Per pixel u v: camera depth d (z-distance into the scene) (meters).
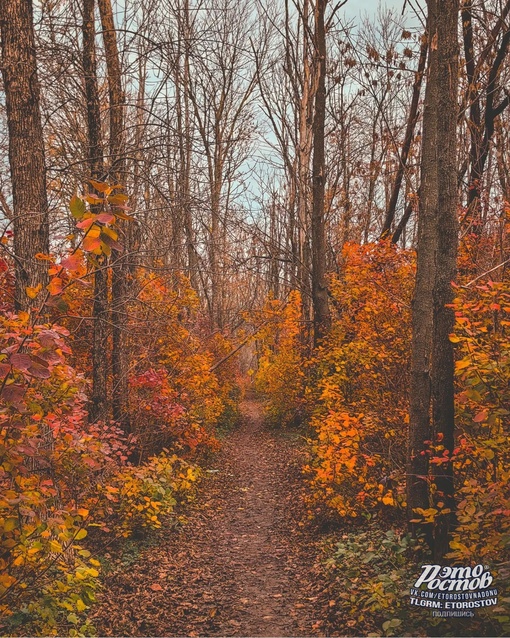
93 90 7.85
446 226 5.03
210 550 7.71
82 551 4.57
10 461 3.55
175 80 8.12
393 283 9.19
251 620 5.40
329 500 7.62
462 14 9.45
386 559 5.78
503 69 9.73
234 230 8.31
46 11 7.37
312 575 6.47
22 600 4.21
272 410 19.86
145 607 5.59
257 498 10.80
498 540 3.91
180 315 12.44
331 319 13.77
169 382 10.54
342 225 17.94
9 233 5.43
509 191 8.61
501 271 5.61
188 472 8.50
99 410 8.38
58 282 3.63
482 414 3.90
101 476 6.88
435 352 5.14
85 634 4.70
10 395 3.25
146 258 9.04
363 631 4.74
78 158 7.80
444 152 5.01
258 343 30.36
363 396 9.37
